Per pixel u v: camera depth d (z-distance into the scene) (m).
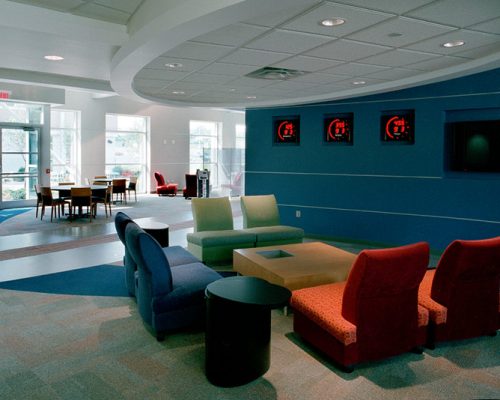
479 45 4.59
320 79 6.46
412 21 3.78
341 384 3.07
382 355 3.28
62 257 6.70
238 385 3.05
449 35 4.20
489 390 3.00
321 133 8.23
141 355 3.50
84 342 3.72
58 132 14.56
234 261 5.54
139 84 6.98
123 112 16.02
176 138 17.80
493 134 6.34
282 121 8.80
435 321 3.53
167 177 17.66
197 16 3.38
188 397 2.90
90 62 6.12
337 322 3.17
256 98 8.41
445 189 6.84
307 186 8.48
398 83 6.57
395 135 7.44
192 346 3.67
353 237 7.96
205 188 14.89
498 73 6.16
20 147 12.72
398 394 2.94
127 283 4.94
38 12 4.03
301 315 3.69
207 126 19.09
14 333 3.89
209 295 3.09
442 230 6.90
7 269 5.99
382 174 7.55
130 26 4.60
